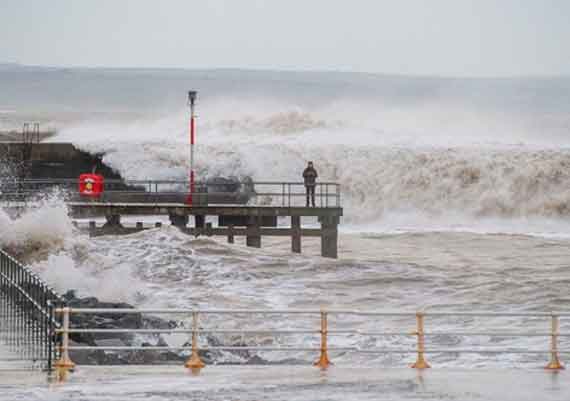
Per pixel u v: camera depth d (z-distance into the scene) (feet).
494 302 403.54
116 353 285.84
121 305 314.35
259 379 245.86
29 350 269.23
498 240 598.34
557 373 258.98
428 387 239.71
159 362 286.05
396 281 442.50
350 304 398.62
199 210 495.82
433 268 476.95
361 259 502.79
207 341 317.42
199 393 230.07
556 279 448.65
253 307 383.86
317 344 326.24
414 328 347.77
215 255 469.16
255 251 484.33
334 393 231.91
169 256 460.55
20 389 231.50
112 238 485.56
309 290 421.59
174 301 387.55
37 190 543.39
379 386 240.12
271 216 507.71
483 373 258.16
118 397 224.94
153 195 547.08
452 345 325.42
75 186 574.97
